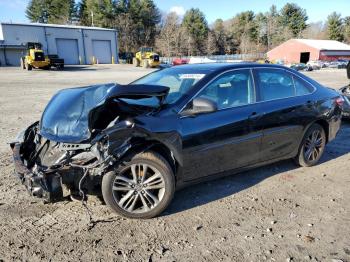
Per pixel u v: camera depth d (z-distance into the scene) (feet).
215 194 13.85
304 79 16.80
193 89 12.87
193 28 294.46
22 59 115.55
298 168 16.92
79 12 293.43
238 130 13.50
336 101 17.78
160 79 14.87
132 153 11.30
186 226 11.46
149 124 11.47
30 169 11.34
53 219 11.75
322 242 10.62
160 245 10.37
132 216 11.71
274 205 12.99
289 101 15.46
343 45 219.20
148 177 11.74
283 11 323.16
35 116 30.81
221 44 302.66
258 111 14.16
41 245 10.29
